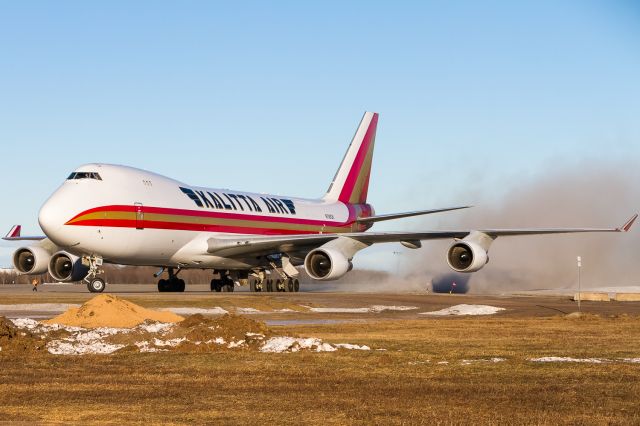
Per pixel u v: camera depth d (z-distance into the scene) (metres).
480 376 26.61
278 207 88.00
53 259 75.19
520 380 25.81
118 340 34.53
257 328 36.38
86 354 31.91
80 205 67.25
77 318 41.22
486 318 52.34
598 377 26.47
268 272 86.25
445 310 59.12
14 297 64.19
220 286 88.81
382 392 23.53
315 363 29.44
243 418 19.78
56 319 41.44
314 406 21.36
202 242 76.88
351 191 101.25
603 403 21.86
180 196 75.06
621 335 40.59
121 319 41.22
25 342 32.69
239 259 81.00
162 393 23.23
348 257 73.44
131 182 70.94
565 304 69.25
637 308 65.50
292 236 76.31
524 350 33.75
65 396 22.67
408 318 52.16
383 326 44.91
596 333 41.62
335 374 26.94
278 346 33.34
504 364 29.31
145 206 70.94
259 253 81.19
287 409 20.94
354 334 40.28
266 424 19.12
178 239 74.44
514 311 59.78
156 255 73.62
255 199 85.56
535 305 66.62
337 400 22.22
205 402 21.89
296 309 58.97
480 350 33.56
